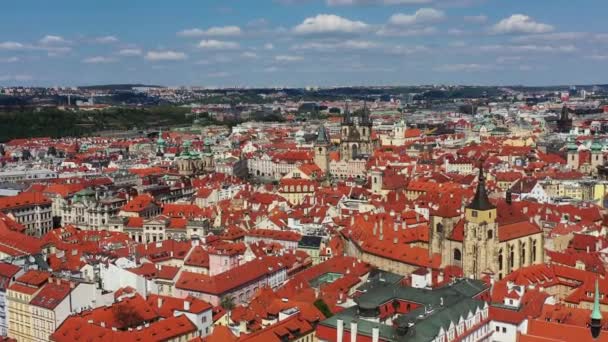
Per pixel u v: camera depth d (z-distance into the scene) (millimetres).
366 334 177375
